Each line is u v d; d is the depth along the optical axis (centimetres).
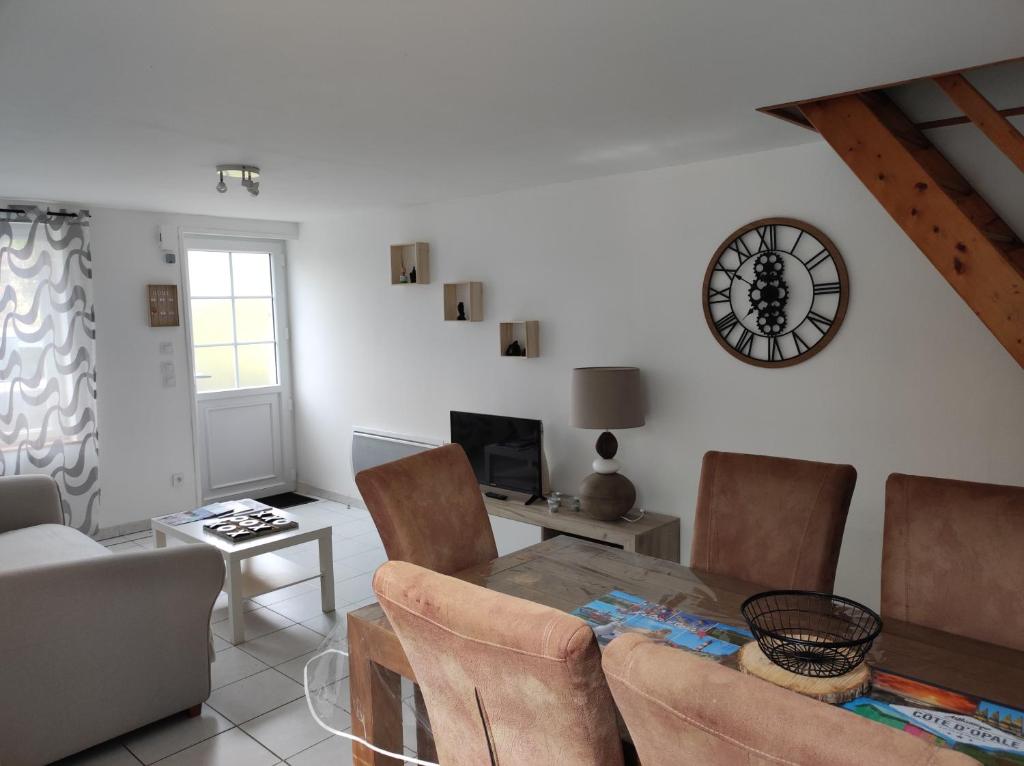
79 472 484
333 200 477
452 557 246
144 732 274
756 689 92
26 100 241
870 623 181
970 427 286
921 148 264
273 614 381
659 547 367
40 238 464
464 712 142
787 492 229
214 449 580
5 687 233
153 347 524
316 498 614
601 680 118
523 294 443
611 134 300
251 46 193
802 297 327
